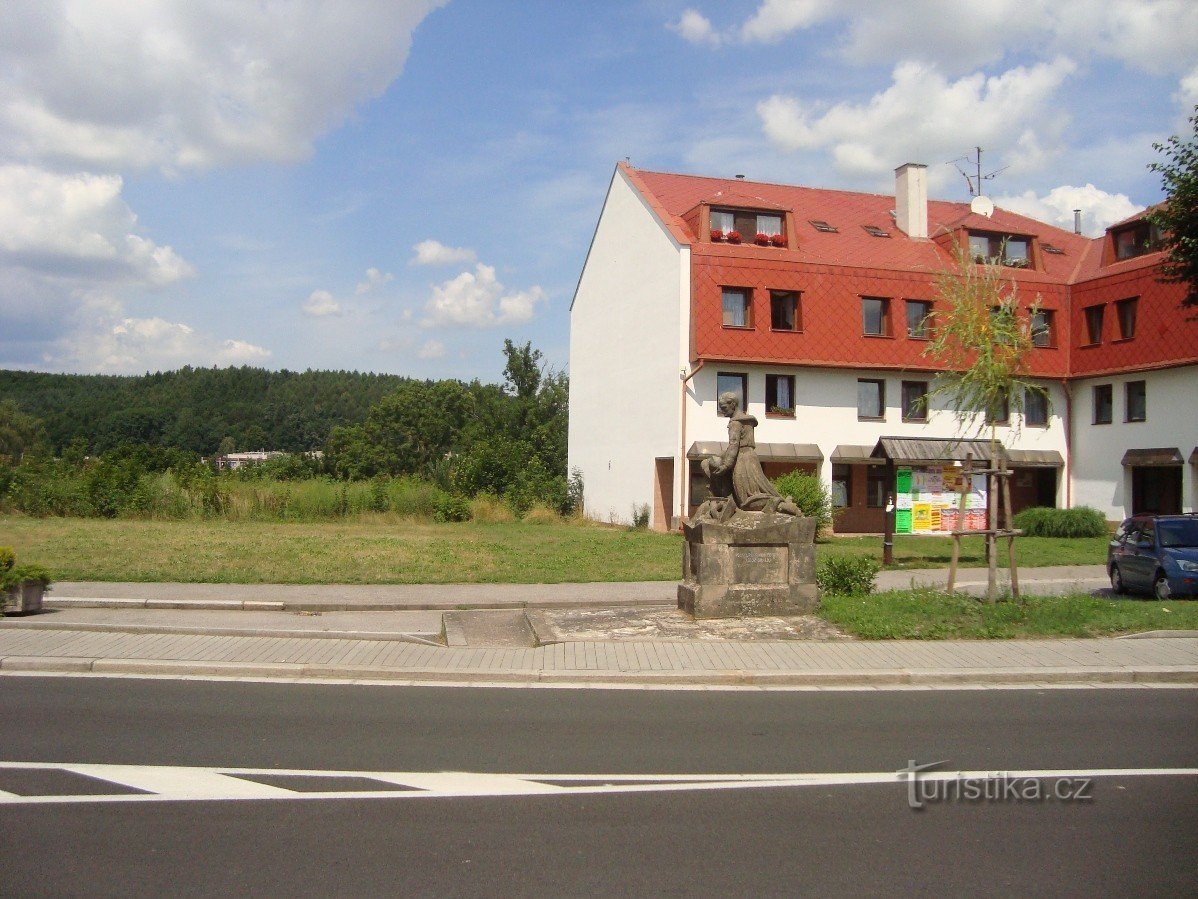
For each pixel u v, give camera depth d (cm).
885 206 4119
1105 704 899
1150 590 1677
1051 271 3819
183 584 1631
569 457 4319
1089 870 492
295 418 11212
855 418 3406
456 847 518
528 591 1639
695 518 1341
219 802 592
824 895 457
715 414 3250
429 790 620
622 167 3756
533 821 562
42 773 650
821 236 3697
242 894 454
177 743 728
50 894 452
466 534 2902
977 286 1470
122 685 945
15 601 1316
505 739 749
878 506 3500
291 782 634
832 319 3338
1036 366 3550
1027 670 1016
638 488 3522
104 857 500
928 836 542
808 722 817
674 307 3278
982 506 3209
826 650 1112
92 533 2494
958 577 2019
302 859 499
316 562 1962
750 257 3284
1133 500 3397
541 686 967
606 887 464
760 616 1295
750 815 577
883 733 780
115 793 608
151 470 3506
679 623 1256
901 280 3431
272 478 3616
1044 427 3603
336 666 1017
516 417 6969
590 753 711
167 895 452
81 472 3356
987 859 507
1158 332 3250
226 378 12131
